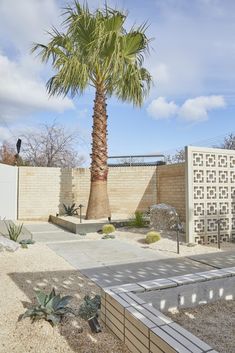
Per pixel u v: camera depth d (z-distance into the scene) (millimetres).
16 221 12312
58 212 12898
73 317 3086
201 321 3018
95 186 10281
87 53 9492
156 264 5504
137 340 2297
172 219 9281
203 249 6695
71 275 4770
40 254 6195
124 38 9359
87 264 5488
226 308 3318
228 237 7562
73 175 13070
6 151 21109
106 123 10352
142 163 13906
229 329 2869
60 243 7645
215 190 7461
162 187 11930
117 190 12773
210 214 7383
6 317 3111
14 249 6215
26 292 3883
